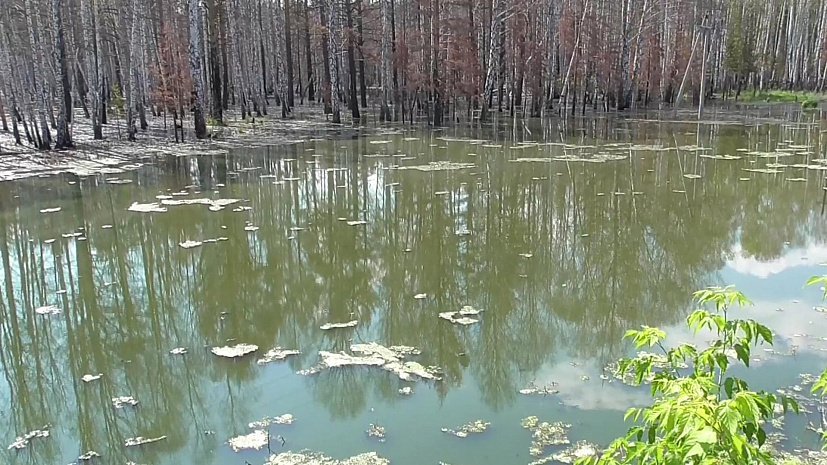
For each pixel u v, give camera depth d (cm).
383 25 2689
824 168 1395
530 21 2806
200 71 1975
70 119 2131
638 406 456
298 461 395
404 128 2370
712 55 3856
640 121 2589
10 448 433
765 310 630
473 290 723
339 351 566
